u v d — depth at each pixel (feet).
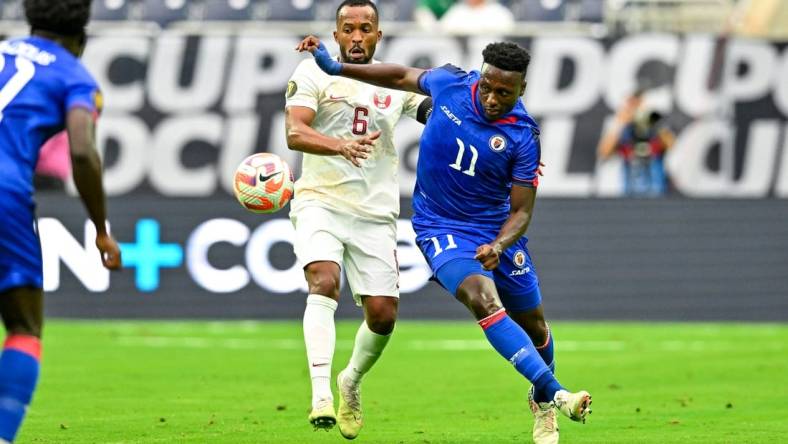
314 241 79.71
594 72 191.31
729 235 191.31
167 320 187.93
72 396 106.63
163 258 189.06
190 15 207.41
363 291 81.05
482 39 189.88
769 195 191.31
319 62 77.25
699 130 191.31
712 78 190.80
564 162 191.83
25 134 55.93
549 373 71.87
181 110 192.13
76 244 187.01
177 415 94.84
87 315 186.80
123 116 191.93
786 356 146.10
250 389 113.39
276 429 87.56
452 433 86.79
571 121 191.42
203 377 122.93
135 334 168.66
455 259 76.02
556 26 205.77
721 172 191.72
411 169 188.34
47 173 189.47
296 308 188.65
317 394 73.61
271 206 80.28
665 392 112.78
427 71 78.33
